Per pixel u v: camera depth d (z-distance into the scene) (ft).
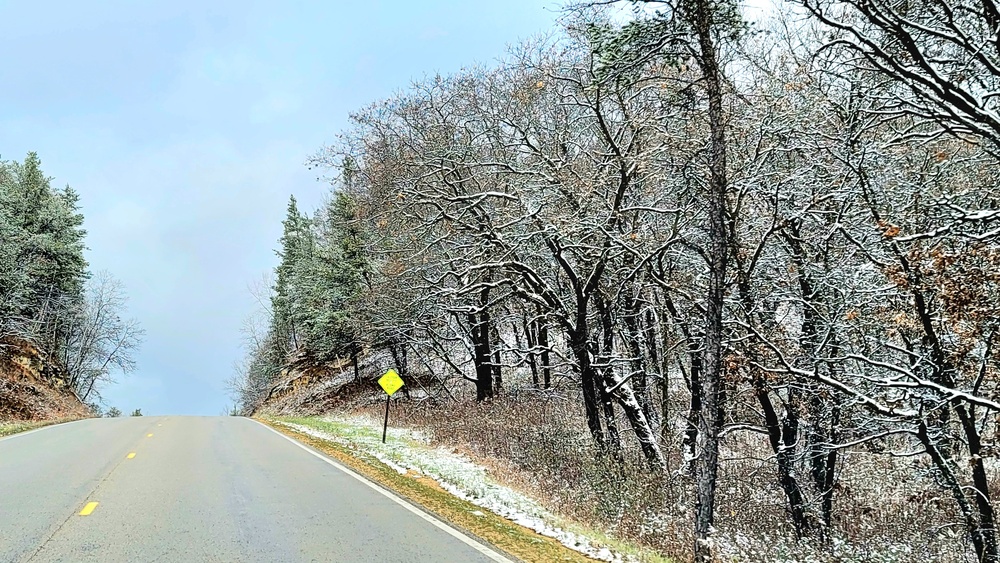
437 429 77.25
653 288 56.65
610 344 59.62
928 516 42.32
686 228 48.73
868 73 36.55
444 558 23.80
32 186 161.17
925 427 33.83
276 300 195.11
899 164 38.60
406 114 64.90
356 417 111.65
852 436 41.70
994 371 32.24
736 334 43.47
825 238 41.09
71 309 177.58
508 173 61.46
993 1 28.32
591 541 29.63
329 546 25.00
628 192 56.75
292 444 68.28
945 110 30.50
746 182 41.93
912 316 33.88
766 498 48.29
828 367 40.40
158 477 41.96
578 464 53.16
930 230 33.73
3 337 143.23
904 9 31.89
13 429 82.48
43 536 25.79
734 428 44.70
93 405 213.46
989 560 32.22
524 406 78.33
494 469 53.42
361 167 70.74
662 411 60.13
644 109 49.21
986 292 29.78
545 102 59.47
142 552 23.61
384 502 35.35
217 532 26.91
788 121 41.98
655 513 41.34
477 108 62.28
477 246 62.39
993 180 36.50
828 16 33.78
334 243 137.39
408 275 80.94
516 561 24.09
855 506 45.37
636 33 35.58
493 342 110.93
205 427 92.48
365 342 137.39
